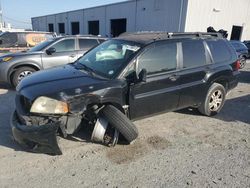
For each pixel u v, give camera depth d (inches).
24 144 139.1
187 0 901.2
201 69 199.3
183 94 189.0
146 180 128.2
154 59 170.4
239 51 579.2
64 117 140.3
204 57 205.3
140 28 1129.4
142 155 151.3
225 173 137.0
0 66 285.0
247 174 137.1
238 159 152.3
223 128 198.5
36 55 297.7
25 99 141.5
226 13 1050.1
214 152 159.5
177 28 949.8
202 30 984.9
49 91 138.6
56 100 134.9
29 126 133.3
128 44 174.6
